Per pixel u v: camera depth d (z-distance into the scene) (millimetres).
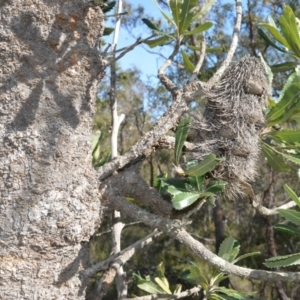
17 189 812
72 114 833
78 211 829
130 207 863
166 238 4031
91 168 848
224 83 906
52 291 823
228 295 1075
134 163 878
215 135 900
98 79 849
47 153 819
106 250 3730
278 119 927
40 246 816
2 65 814
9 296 809
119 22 1100
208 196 877
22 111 817
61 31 822
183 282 3668
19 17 813
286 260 895
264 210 942
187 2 958
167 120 880
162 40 1012
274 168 1008
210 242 4352
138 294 3637
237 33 939
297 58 1021
